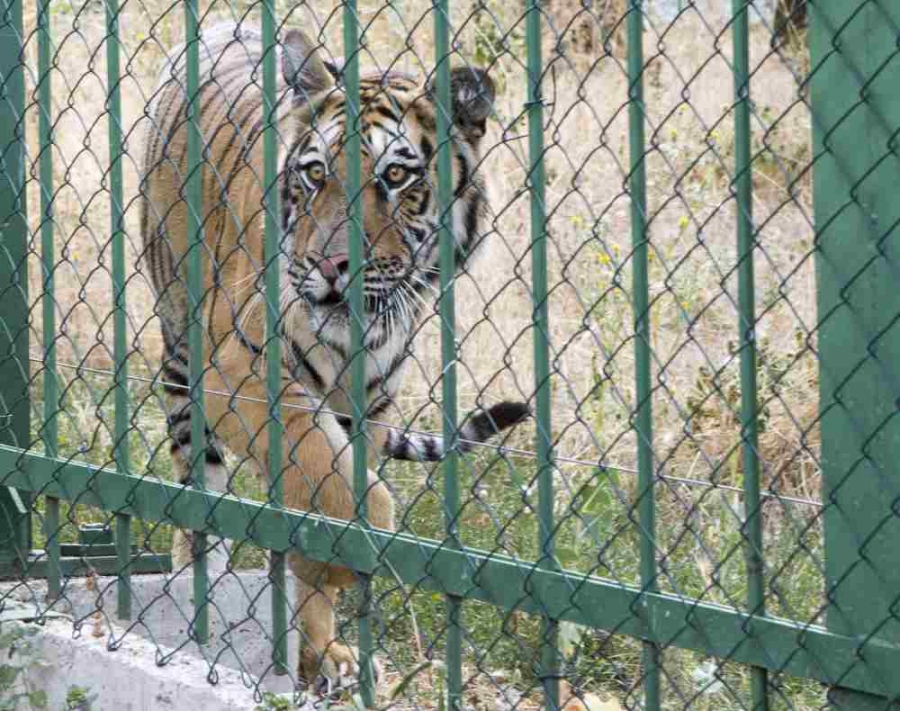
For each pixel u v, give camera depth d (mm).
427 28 13008
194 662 6012
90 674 6199
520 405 6961
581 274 10695
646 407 4438
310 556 5461
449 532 4977
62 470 6586
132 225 12758
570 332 10320
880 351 3854
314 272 6938
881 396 3863
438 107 4883
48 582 6781
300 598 6730
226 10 13461
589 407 9336
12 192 7109
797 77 3969
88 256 12594
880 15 3766
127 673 6016
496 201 10969
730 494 8102
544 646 4750
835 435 3980
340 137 6980
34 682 6492
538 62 4535
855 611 3969
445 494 4988
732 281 10352
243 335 6848
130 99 13672
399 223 7117
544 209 4594
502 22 13281
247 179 7551
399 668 6566
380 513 6371
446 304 4938
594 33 13359
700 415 8844
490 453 8820
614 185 11953
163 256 8648
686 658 6352
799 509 7637
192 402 5953
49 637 6434
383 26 13320
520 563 4789
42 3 6523
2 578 7250
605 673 6297
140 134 10641
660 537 7480
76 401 10648
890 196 3795
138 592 7547
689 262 10344
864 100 3814
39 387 9961
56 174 13336
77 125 13562
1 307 7086
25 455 6781
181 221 8398
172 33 13758
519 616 6758
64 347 11977
